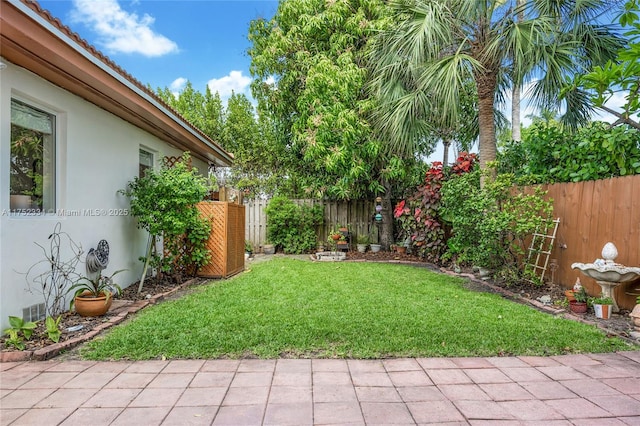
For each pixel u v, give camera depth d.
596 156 5.05
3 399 2.35
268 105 10.66
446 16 6.08
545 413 2.23
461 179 6.51
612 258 4.20
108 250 5.04
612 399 2.39
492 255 5.84
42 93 3.82
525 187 6.04
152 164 6.75
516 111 10.13
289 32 9.52
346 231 10.17
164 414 2.19
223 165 11.22
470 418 2.17
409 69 6.93
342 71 8.54
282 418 2.15
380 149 8.71
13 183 3.58
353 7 9.37
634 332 3.56
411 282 6.06
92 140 4.70
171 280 6.01
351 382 2.60
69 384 2.55
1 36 2.89
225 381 2.60
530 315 4.14
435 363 2.93
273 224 10.45
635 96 4.15
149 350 3.10
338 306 4.47
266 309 4.31
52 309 3.90
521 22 5.80
